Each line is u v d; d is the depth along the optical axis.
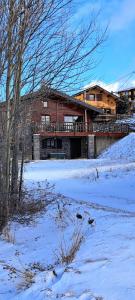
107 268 4.98
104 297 4.14
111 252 5.62
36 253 6.42
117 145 42.78
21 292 4.75
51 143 45.91
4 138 8.65
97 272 4.88
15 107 9.08
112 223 7.58
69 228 7.78
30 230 8.21
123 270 4.88
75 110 49.25
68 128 45.69
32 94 9.73
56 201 10.65
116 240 6.22
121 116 58.94
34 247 6.86
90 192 16.02
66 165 30.88
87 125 46.50
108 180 19.89
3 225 8.12
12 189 9.52
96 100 63.44
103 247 5.90
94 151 45.78
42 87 9.70
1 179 8.45
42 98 10.21
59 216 8.53
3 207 8.30
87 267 5.07
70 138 46.66
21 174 9.99
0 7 8.54
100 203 12.65
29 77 9.52
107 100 64.12
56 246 6.55
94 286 4.46
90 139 45.75
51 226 8.34
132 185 17.86
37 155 42.50
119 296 4.14
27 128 10.94
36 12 8.91
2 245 7.21
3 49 8.67
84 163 31.89
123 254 5.48
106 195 15.11
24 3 8.69
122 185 18.08
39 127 43.91
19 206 9.51
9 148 8.70
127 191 16.33
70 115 48.97
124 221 7.75
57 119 47.66
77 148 47.03
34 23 8.95
